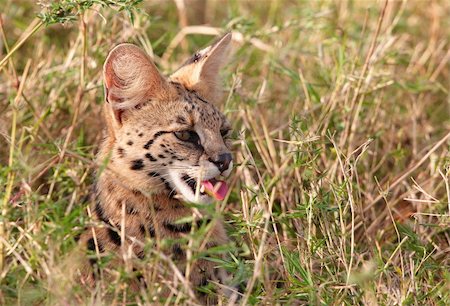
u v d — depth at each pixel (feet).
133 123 36.58
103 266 32.12
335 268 36.63
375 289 34.37
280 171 41.63
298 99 49.93
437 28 59.82
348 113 45.78
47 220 36.47
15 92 44.50
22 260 32.19
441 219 39.93
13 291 32.22
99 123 46.19
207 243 35.70
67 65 47.62
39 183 41.68
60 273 31.30
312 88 48.62
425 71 56.65
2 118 44.57
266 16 63.93
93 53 47.39
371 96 50.01
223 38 40.29
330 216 38.70
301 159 39.58
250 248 37.86
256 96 49.29
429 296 34.81
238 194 43.57
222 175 36.68
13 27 55.11
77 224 33.53
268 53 52.70
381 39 51.13
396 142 50.29
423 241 40.42
